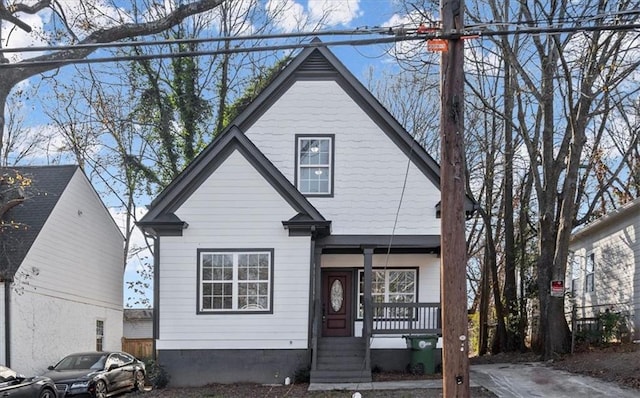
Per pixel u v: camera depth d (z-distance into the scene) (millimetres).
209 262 14820
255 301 14703
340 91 16344
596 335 17438
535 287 21328
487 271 23797
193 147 25531
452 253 7520
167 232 14828
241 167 14984
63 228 19547
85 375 14164
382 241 15703
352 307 16719
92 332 21844
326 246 15680
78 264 20734
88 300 21531
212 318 14602
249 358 14492
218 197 14922
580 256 23922
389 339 15359
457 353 7355
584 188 22266
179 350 14500
